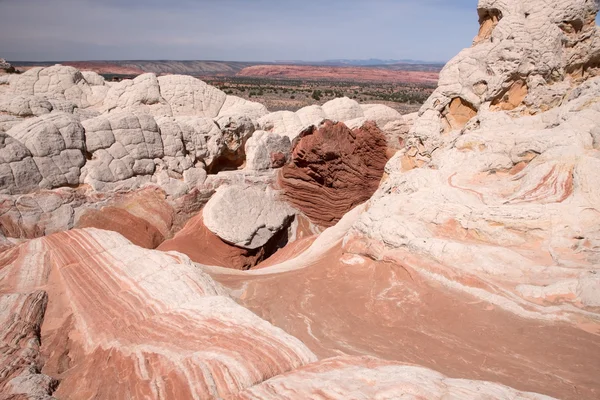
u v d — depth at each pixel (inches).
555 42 555.5
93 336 270.8
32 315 287.4
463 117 609.6
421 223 371.2
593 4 569.0
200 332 246.4
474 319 270.5
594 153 359.9
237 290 362.0
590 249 298.2
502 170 430.0
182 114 925.2
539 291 274.8
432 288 310.7
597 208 318.3
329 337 272.8
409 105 2979.8
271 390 183.3
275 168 816.9
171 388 199.6
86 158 593.6
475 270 306.2
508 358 232.2
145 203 622.2
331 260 416.8
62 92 868.0
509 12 577.6
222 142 745.6
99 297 309.7
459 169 442.6
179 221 652.7
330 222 906.1
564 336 242.4
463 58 596.4
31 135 542.3
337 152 925.8
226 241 645.9
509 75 548.1
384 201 419.8
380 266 362.9
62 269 347.3
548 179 359.6
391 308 301.1
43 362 249.0
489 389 168.6
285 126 930.1
